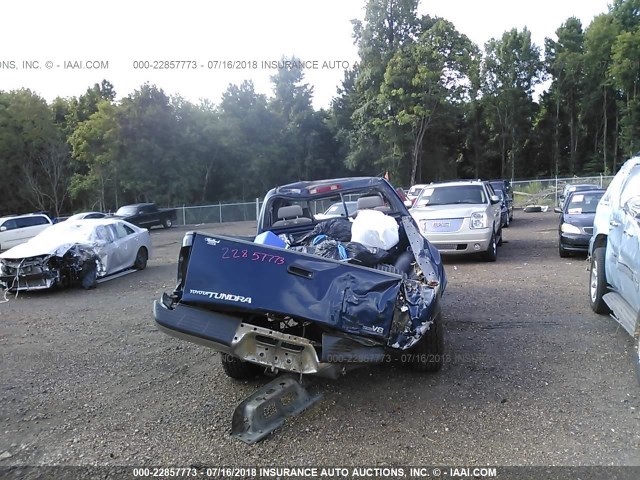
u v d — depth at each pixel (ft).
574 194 43.96
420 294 14.64
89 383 17.46
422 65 152.25
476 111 223.30
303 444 12.51
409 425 13.21
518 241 52.31
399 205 22.07
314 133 199.41
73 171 154.81
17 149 143.95
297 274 13.34
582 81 215.31
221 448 12.51
